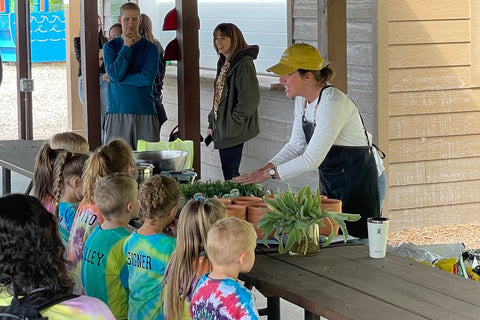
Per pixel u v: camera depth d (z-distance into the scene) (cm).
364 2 645
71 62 1034
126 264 359
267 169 425
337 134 413
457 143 673
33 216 212
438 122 665
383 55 639
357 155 425
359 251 349
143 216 340
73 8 1025
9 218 209
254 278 312
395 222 663
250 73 662
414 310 271
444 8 653
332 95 411
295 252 343
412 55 649
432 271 318
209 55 890
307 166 411
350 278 309
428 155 666
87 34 675
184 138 657
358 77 662
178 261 314
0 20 1439
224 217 316
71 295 217
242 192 428
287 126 729
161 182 338
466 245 618
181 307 314
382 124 646
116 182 362
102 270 357
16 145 704
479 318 263
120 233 360
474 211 685
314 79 414
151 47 677
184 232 313
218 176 845
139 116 680
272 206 348
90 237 367
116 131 679
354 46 662
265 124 763
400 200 662
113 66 666
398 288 295
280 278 310
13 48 1434
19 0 927
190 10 648
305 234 341
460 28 659
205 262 313
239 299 282
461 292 290
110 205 361
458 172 677
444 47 658
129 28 664
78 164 417
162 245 331
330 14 521
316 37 704
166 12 965
